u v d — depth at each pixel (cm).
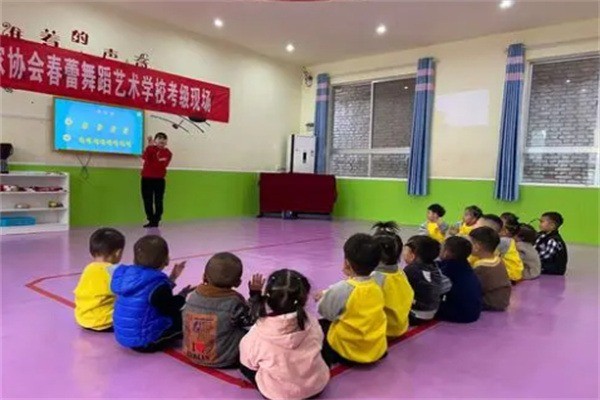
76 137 578
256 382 156
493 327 244
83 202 598
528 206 648
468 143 700
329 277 349
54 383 165
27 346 198
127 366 180
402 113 784
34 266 353
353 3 574
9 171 521
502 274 276
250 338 157
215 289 181
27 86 533
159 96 666
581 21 607
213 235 555
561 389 171
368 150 826
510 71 648
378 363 192
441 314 253
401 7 582
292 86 881
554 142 641
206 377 172
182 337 203
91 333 215
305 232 610
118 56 616
